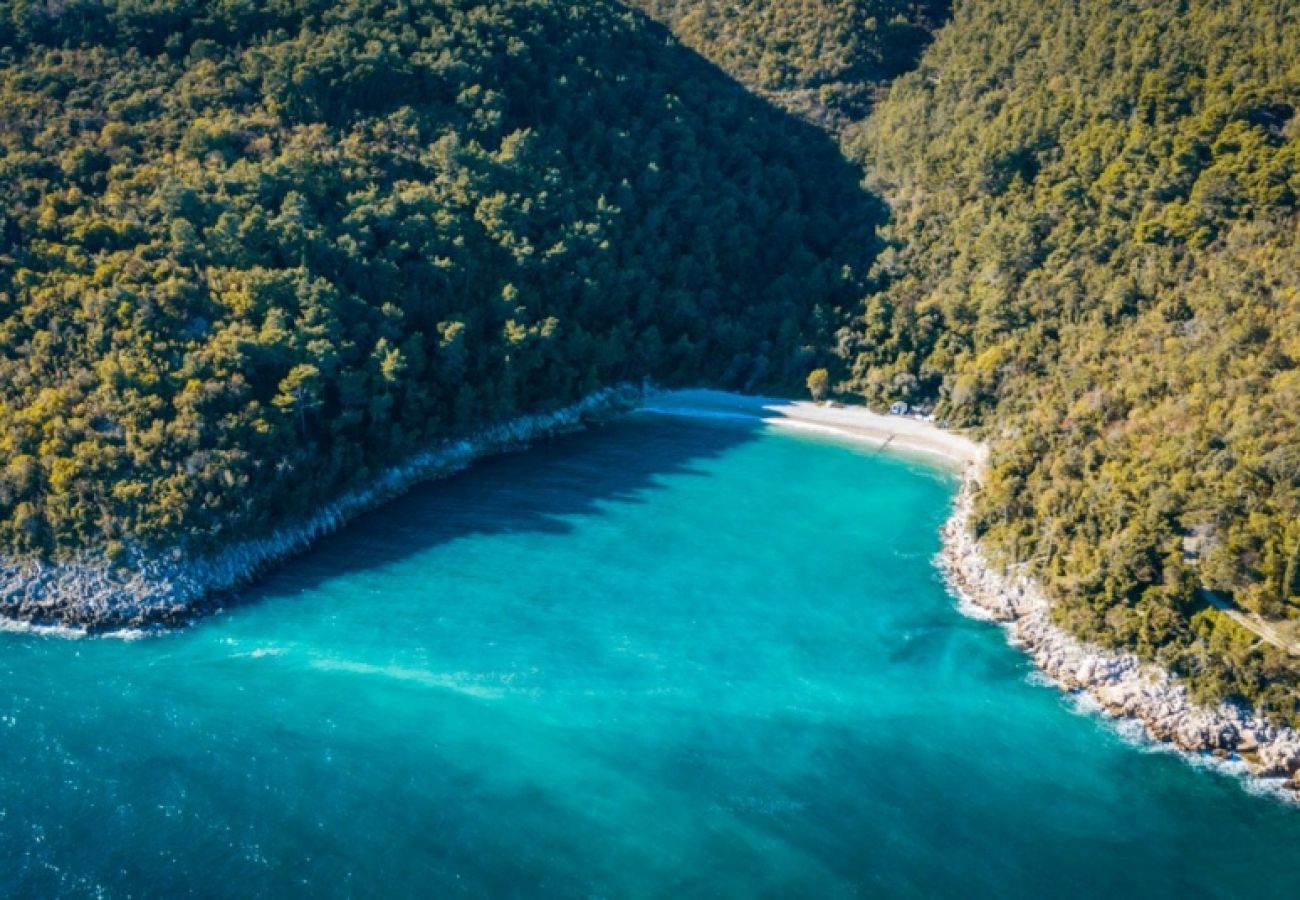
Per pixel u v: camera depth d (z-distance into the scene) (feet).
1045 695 348.79
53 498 370.94
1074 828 294.25
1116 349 475.31
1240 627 339.36
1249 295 443.32
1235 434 378.73
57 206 441.68
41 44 515.91
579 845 277.85
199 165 482.28
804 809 294.87
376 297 489.26
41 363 400.26
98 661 342.44
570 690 337.93
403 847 273.75
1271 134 493.77
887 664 361.10
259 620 368.68
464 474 491.31
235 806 283.79
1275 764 317.42
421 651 354.54
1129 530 365.81
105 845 269.03
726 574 413.59
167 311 424.87
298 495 420.77
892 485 499.10
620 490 483.10
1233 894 275.80
